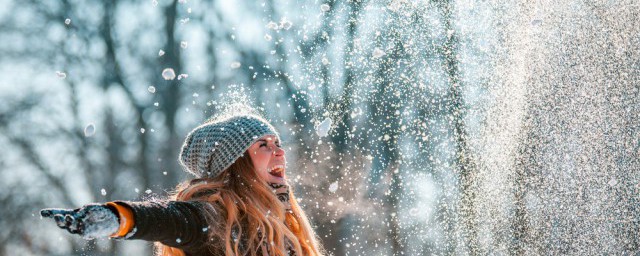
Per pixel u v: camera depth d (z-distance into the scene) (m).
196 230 3.20
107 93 21.09
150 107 20.66
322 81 14.83
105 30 21.33
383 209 13.26
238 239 3.44
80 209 2.74
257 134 3.71
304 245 3.91
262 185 3.68
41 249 19.47
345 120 13.71
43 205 19.97
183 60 20.72
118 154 20.30
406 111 11.74
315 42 15.24
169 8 20.94
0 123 20.25
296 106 15.41
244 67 18.30
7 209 19.67
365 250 13.38
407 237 12.85
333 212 13.72
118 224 2.82
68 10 21.14
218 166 3.71
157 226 2.99
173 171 19.84
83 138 20.48
